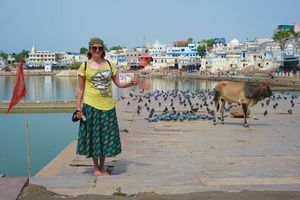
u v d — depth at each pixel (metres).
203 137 13.42
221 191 6.51
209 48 157.50
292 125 16.25
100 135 7.96
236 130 14.92
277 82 66.81
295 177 7.90
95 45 7.93
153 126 16.23
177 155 10.50
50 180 7.33
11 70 174.25
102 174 8.11
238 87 15.52
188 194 6.37
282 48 103.81
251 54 117.12
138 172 8.59
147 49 176.12
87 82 7.99
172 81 104.12
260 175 8.12
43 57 193.25
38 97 61.06
